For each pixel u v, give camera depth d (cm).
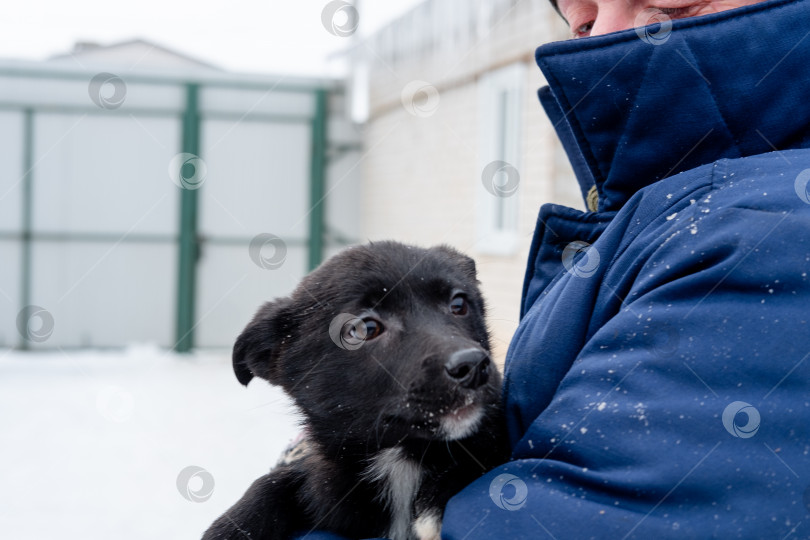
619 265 180
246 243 1369
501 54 920
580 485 150
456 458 229
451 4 1045
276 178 1373
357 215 1408
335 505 244
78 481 638
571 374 166
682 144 189
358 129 1382
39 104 1303
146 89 1322
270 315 279
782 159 164
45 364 1238
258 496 244
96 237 1345
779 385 140
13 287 1330
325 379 257
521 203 880
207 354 1350
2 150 1308
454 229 1047
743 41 183
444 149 1077
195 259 1360
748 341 144
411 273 260
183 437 762
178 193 1349
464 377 224
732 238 152
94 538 513
